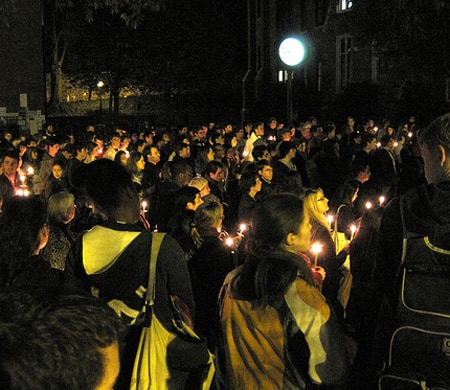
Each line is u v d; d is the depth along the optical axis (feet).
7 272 10.59
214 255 15.26
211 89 151.12
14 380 3.67
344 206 22.47
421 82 80.02
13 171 26.53
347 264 19.29
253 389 9.59
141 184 31.68
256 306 9.50
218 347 10.41
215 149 38.52
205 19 138.62
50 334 3.84
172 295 11.03
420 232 8.68
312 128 54.70
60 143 42.78
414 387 8.52
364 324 11.36
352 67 106.32
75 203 17.17
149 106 161.89
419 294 8.60
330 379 9.36
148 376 10.54
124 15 44.68
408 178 35.24
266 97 119.65
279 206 9.71
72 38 137.90
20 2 82.02
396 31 63.72
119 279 10.80
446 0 55.36
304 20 123.54
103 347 3.98
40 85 83.87
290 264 9.39
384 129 62.69
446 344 8.40
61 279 11.19
